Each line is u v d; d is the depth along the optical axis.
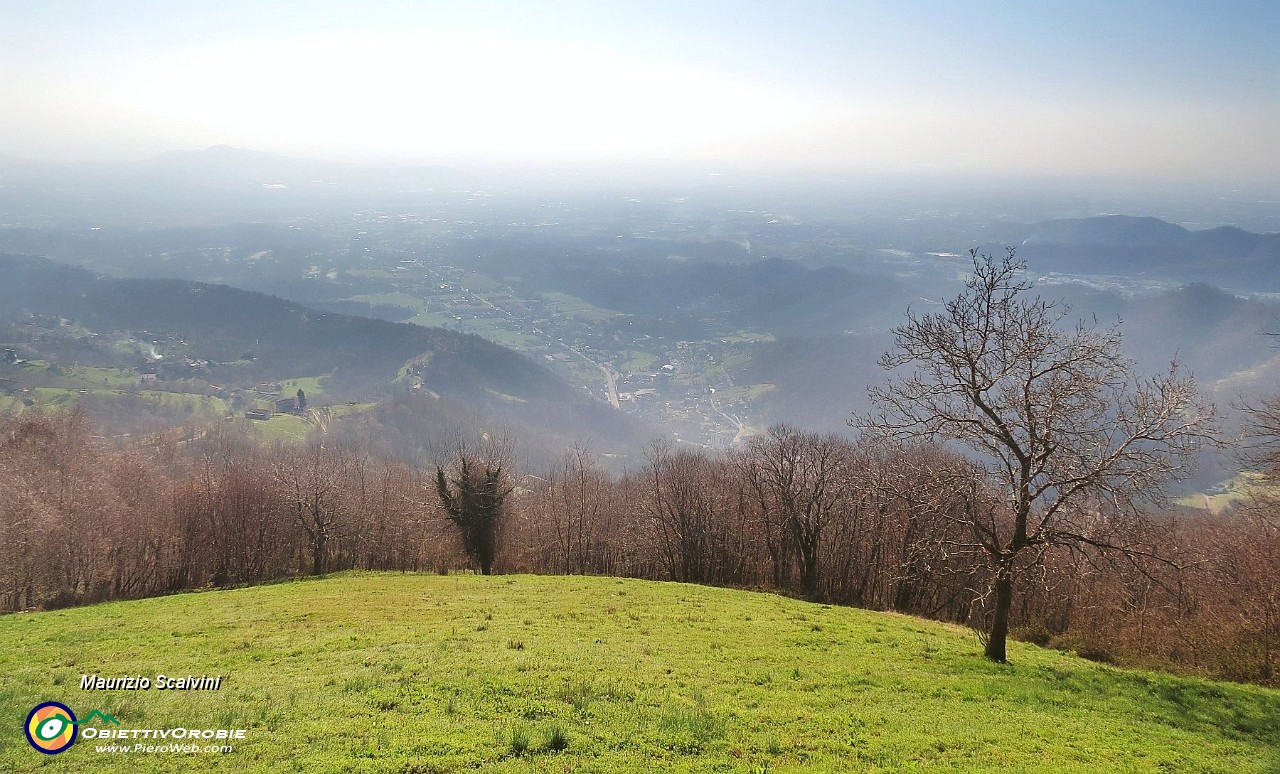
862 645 20.20
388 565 53.09
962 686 16.12
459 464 46.75
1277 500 26.34
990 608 31.61
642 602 25.91
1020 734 12.94
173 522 47.59
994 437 18.53
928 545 21.08
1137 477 16.61
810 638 20.61
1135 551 17.53
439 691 13.32
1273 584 24.56
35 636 20.94
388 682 13.95
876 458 37.00
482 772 9.88
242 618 22.97
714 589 30.62
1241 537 29.47
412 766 9.95
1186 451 16.66
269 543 51.47
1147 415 16.95
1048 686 16.58
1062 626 30.58
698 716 12.49
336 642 18.38
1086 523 18.58
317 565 48.53
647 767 10.31
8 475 40.53
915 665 18.14
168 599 30.16
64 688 14.08
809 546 40.84
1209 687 17.27
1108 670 19.00
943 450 30.97
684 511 47.66
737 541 47.72
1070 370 17.47
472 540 44.34
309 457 60.69
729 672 16.05
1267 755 12.78
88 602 41.09
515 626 20.77
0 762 10.16
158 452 68.06
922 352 18.81
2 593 38.16
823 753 11.30
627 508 54.62
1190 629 24.73
